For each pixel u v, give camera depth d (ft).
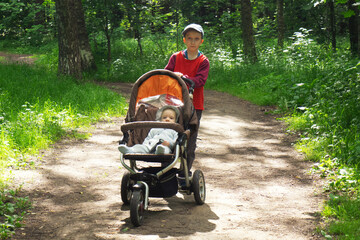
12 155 20.45
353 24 58.54
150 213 14.93
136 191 13.51
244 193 17.34
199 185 15.44
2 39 104.27
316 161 21.93
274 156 23.34
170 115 14.96
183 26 83.82
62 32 44.98
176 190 14.67
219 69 58.23
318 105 29.63
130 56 69.97
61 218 14.33
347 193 16.63
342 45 77.25
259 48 72.28
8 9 102.73
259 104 40.42
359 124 23.86
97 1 64.85
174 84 15.65
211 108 39.01
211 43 76.38
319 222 14.10
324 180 18.79
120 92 45.93
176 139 14.29
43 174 19.03
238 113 36.81
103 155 22.75
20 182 17.65
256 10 96.07
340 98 28.60
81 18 60.64
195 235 12.80
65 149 23.52
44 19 103.86
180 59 16.67
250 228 13.53
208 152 24.11
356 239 12.33
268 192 17.47
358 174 17.78
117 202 16.03
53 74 45.75
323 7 77.71
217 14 95.35
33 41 96.58
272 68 53.93
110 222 13.96
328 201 15.70
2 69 44.75
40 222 13.96
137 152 13.74
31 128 24.85
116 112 34.06
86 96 36.19
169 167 13.66
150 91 15.89
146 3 75.87
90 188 17.65
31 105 30.63
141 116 15.64
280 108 37.06
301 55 54.13
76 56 45.78
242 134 28.86
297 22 87.61
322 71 40.42
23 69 46.62
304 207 15.65
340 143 22.20
